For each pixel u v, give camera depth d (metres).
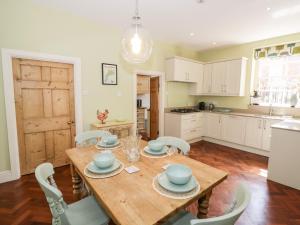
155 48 4.36
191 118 4.66
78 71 3.20
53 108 3.06
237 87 4.44
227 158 3.77
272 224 1.86
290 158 2.54
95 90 3.45
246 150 4.23
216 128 4.74
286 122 3.04
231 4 2.57
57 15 2.91
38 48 2.78
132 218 0.88
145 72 4.21
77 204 1.49
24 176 2.82
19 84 2.72
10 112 2.62
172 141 2.07
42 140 3.01
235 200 1.06
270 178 2.76
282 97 4.10
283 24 3.27
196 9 2.74
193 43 4.56
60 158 3.21
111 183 1.22
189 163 1.56
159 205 0.98
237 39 4.20
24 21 2.64
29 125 2.86
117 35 3.65
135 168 1.44
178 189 1.11
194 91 5.13
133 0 2.51
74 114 3.29
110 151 1.83
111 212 0.93
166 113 4.77
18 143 2.79
